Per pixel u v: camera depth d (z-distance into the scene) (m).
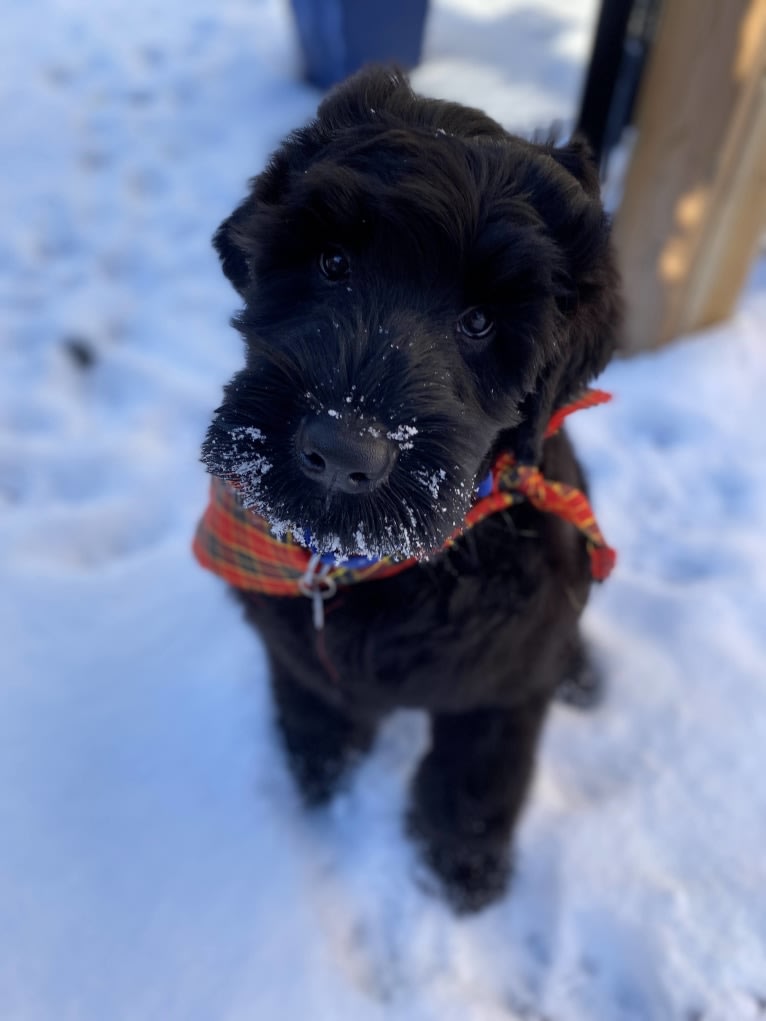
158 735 0.50
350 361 0.29
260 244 0.32
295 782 0.49
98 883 0.43
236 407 0.29
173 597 0.56
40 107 1.08
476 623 0.36
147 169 0.98
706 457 0.69
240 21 1.26
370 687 0.39
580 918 0.45
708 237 0.70
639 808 0.49
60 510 0.63
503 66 1.10
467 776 0.44
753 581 0.60
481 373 0.32
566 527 0.38
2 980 0.40
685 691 0.54
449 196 0.28
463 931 0.45
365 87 0.34
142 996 0.40
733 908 0.45
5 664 0.52
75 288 0.84
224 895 0.43
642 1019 0.42
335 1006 0.40
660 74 0.63
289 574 0.36
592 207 0.32
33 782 0.47
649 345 0.75
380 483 0.28
